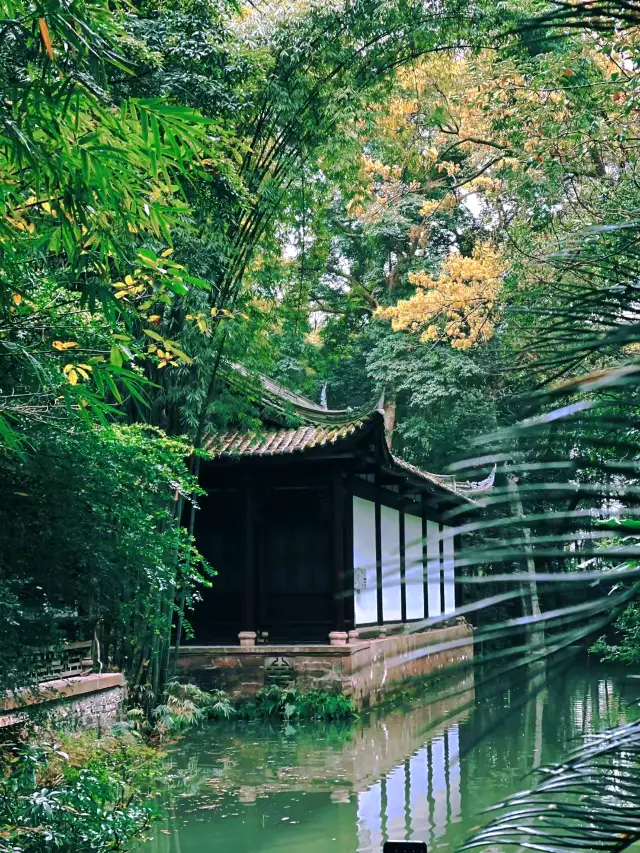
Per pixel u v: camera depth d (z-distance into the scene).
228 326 11.53
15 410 5.17
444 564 0.69
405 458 24.69
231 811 8.34
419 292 16.62
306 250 17.34
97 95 3.25
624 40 6.82
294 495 16.95
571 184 9.70
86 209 3.58
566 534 0.67
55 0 2.89
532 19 0.81
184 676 15.48
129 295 5.70
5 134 3.21
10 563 6.84
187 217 9.44
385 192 19.75
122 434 7.91
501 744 10.48
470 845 0.73
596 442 0.68
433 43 12.41
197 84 9.73
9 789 5.78
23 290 4.84
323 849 7.10
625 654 4.57
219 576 17.23
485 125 12.84
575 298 0.82
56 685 9.74
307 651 15.07
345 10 11.78
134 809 6.31
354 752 11.23
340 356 29.23
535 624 0.68
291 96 11.75
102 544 7.16
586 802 0.71
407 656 0.71
